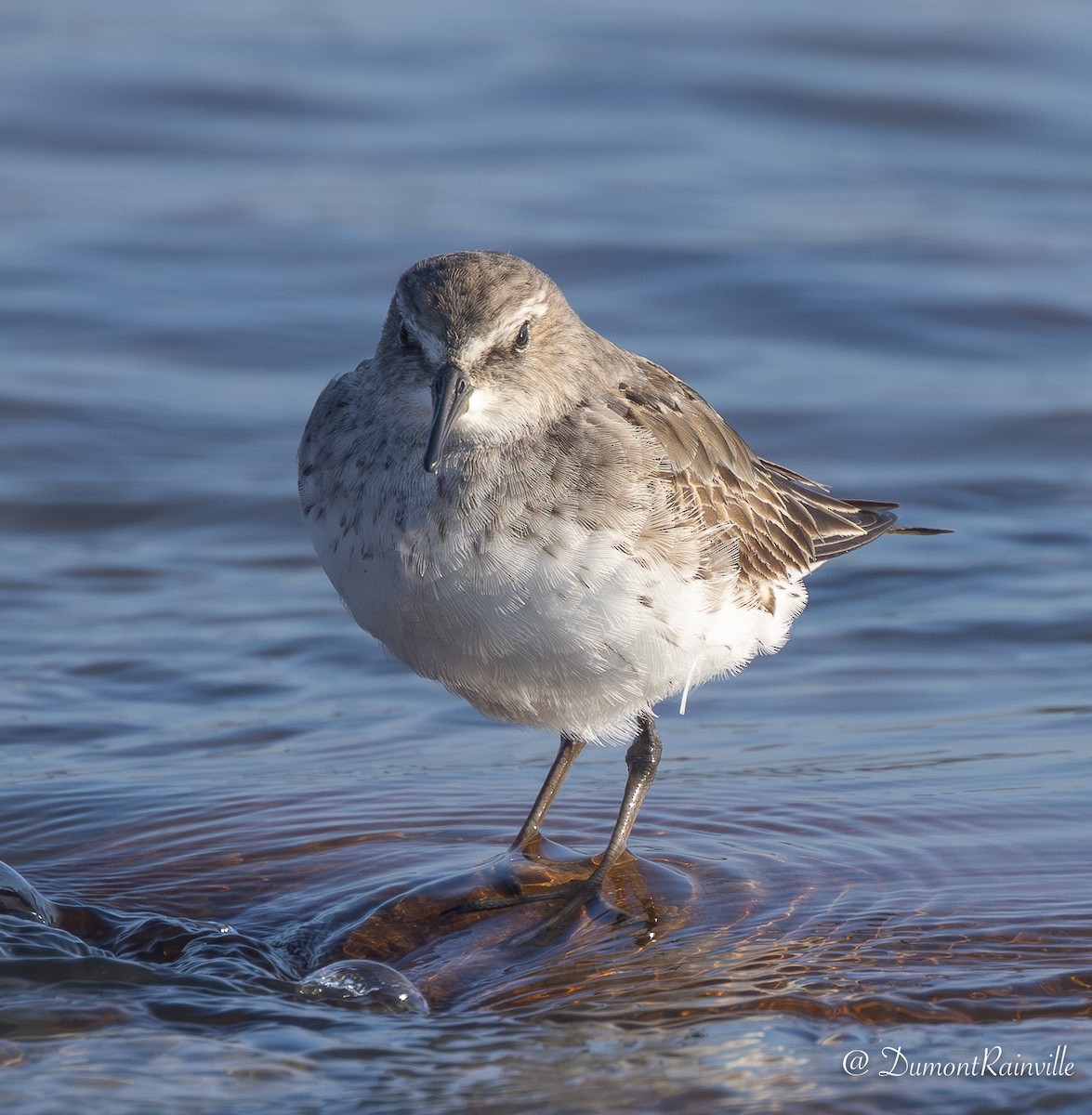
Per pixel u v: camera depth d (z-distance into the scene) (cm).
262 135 2870
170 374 2014
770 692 1308
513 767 1195
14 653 1352
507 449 971
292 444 1820
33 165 2705
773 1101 755
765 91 3081
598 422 1000
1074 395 1964
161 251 2388
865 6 3600
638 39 3344
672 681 1018
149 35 3328
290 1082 773
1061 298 2255
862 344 2133
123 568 1534
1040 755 1162
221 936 927
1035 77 3170
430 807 1115
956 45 3319
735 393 1964
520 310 988
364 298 2264
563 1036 820
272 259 2370
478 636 977
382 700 1309
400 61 3219
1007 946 897
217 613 1449
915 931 917
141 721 1250
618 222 2503
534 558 957
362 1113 745
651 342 2122
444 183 2678
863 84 3108
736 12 3531
